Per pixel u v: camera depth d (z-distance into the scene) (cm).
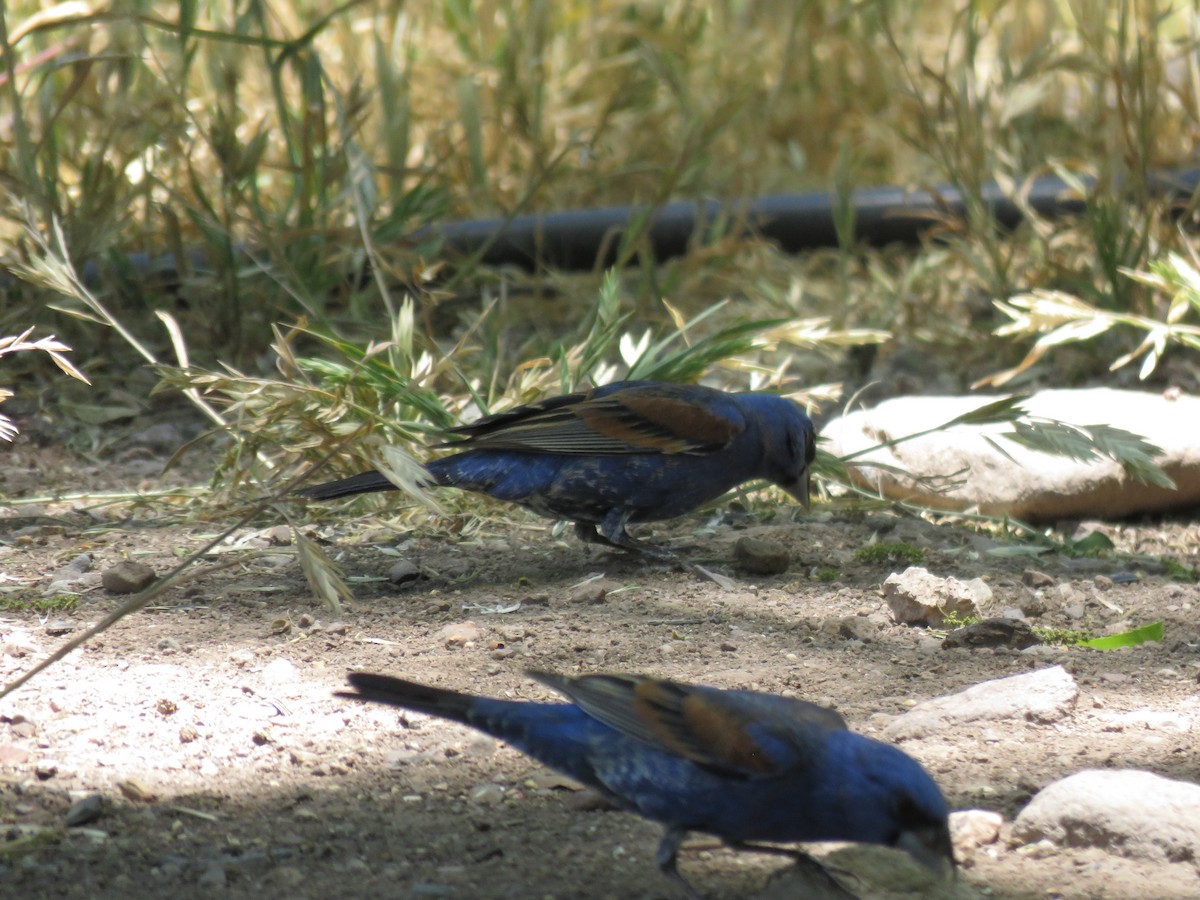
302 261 1487
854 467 1226
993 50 2144
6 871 600
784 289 1703
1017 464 1113
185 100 1459
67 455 1303
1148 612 962
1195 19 1747
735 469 1030
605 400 1014
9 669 823
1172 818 625
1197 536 1152
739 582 1022
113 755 717
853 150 2042
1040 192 1764
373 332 1471
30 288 1420
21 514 1146
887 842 550
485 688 812
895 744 742
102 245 1429
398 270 1266
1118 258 1485
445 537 1121
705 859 632
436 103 1906
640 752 573
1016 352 1522
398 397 1120
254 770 709
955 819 643
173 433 1355
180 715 768
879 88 2080
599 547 1098
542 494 1016
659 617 943
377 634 905
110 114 1401
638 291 1606
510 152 1875
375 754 731
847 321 1592
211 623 919
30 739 730
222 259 1457
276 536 1098
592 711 576
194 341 1502
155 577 986
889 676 845
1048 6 1912
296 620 929
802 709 583
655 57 1712
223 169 1445
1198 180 1655
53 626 896
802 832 563
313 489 965
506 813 671
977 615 948
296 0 1928
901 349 1569
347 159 1397
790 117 2044
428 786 697
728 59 2070
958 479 1185
